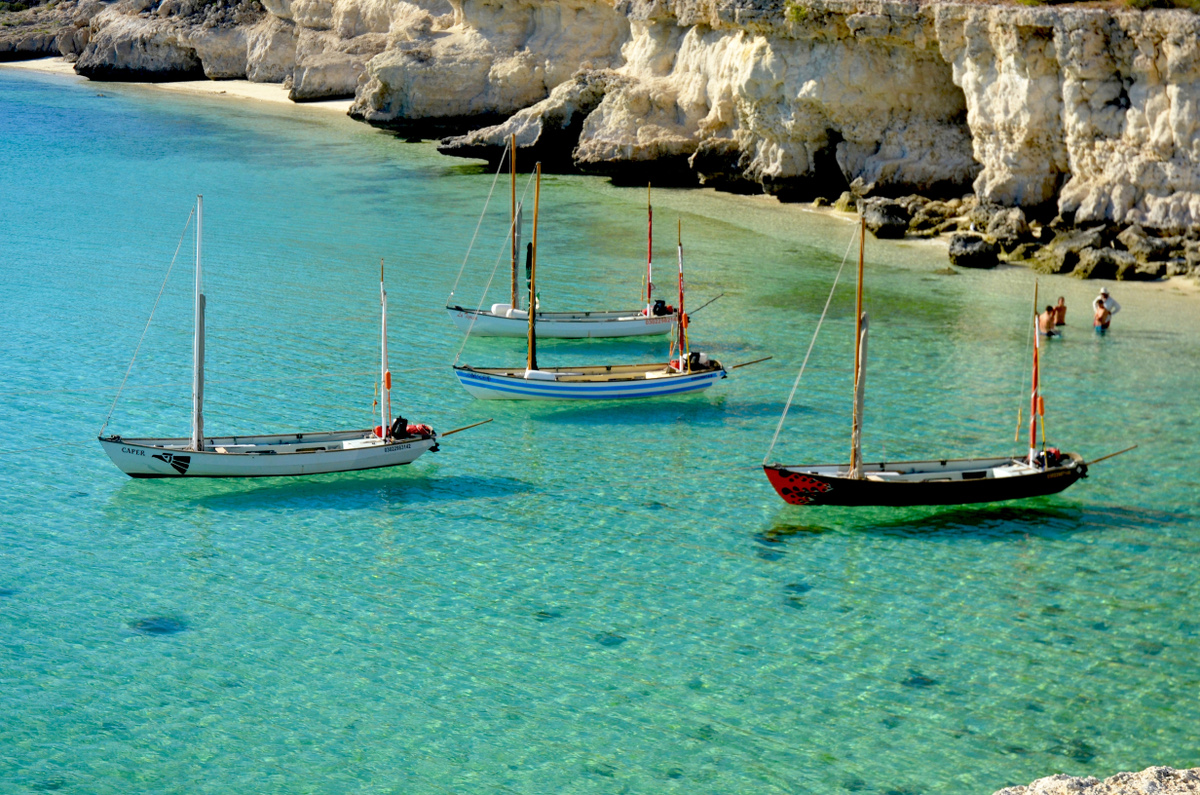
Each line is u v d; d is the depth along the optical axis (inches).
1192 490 1705.2
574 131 4028.1
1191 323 2409.0
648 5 3870.6
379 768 1102.4
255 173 4092.0
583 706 1203.2
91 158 4328.3
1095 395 2062.0
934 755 1123.3
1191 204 2623.0
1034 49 2758.4
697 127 3782.0
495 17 4544.8
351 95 5634.8
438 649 1304.1
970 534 1589.6
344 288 2760.8
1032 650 1301.7
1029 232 2915.8
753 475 1782.7
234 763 1105.4
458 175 4082.2
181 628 1338.6
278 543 1552.7
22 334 2370.8
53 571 1461.6
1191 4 2566.4
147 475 1712.6
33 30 7603.4
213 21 6387.8
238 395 2065.7
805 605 1402.6
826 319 2527.1
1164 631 1338.6
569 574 1477.6
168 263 2952.8
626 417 2031.3
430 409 2042.3
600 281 2819.9
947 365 2228.1
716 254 3024.1
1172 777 880.9
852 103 3267.7
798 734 1156.5
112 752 1117.7
